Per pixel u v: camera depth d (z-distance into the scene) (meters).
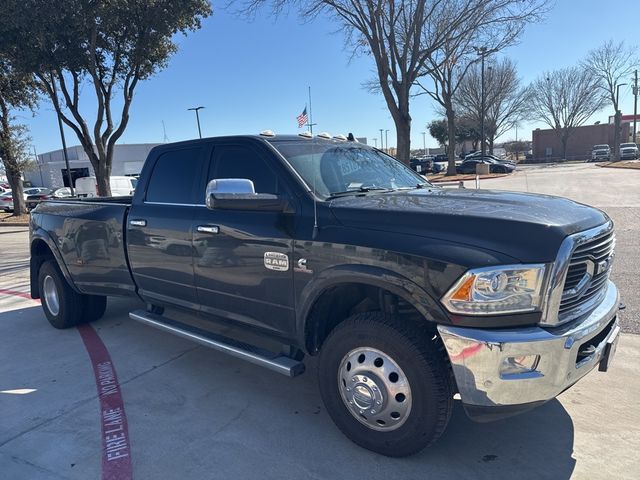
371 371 2.99
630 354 4.45
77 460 3.15
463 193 3.61
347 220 3.12
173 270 4.32
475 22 15.30
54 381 4.35
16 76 19.61
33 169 25.89
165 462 3.10
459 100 48.88
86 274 5.26
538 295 2.59
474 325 2.63
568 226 2.75
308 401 3.87
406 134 15.55
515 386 2.60
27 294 7.82
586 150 71.56
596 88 59.50
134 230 4.65
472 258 2.62
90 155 20.34
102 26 16.97
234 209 3.28
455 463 3.00
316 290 3.21
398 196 3.46
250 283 3.66
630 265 7.54
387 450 3.03
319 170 3.69
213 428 3.49
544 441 3.21
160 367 4.59
